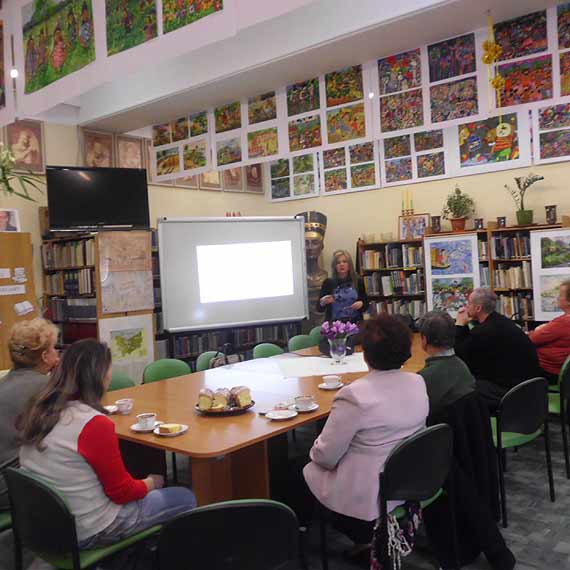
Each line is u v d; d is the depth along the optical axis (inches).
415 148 246.7
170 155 209.0
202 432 86.2
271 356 158.6
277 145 175.0
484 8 128.0
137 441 84.5
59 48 86.7
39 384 85.0
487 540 86.0
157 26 74.0
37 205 215.9
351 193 271.6
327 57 152.9
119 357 201.0
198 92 179.6
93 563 68.1
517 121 218.4
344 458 74.9
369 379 75.6
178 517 54.9
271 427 87.2
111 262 199.5
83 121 221.3
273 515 57.4
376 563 73.9
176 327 207.5
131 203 212.7
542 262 194.7
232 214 272.5
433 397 90.4
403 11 131.7
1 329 178.9
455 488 86.2
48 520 64.6
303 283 232.1
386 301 250.4
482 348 129.3
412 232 240.8
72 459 66.9
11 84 95.5
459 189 231.9
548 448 118.2
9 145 205.2
